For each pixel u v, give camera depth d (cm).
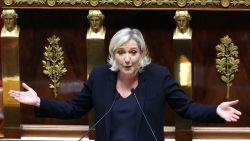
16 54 1120
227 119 788
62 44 1139
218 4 1076
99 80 833
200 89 1129
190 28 1111
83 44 1138
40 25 1133
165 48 1127
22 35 1137
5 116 1134
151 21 1120
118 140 802
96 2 1091
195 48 1122
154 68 830
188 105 821
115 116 809
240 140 1124
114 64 827
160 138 818
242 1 1070
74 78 1147
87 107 867
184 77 1098
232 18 1105
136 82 825
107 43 1128
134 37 798
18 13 1124
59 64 1141
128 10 1101
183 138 1118
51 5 1098
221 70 1117
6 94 1128
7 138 1141
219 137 1127
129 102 812
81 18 1128
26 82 1146
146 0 1088
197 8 1078
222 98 1127
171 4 1081
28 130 1149
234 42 1113
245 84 1120
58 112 858
